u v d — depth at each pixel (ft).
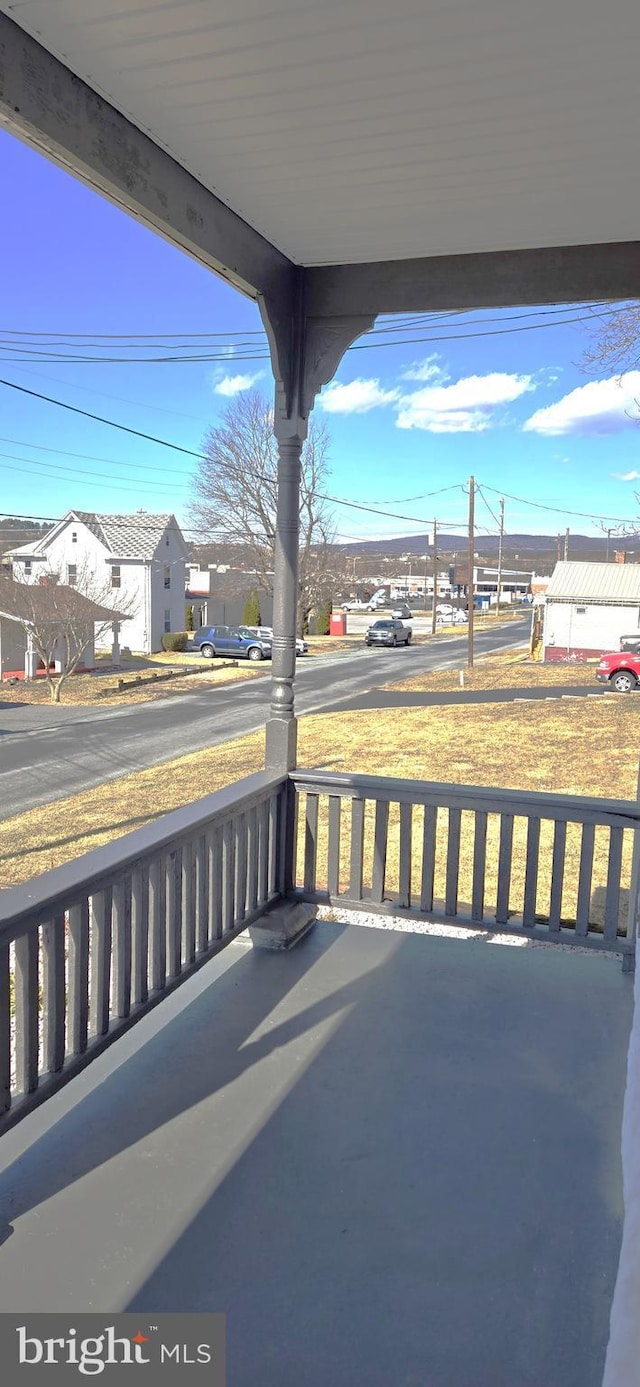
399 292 10.44
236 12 5.50
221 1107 7.67
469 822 25.59
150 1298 5.52
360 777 11.57
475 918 11.22
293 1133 7.30
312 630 147.33
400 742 41.75
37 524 156.46
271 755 11.88
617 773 32.22
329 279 10.68
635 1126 3.64
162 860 8.48
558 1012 9.58
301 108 6.78
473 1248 6.00
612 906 10.66
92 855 7.66
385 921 14.55
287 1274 5.75
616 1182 6.71
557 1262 5.88
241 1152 7.03
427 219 9.04
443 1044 8.82
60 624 81.61
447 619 198.59
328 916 15.02
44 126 6.04
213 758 43.73
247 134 7.23
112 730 55.42
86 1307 5.45
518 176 7.93
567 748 37.81
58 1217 6.24
